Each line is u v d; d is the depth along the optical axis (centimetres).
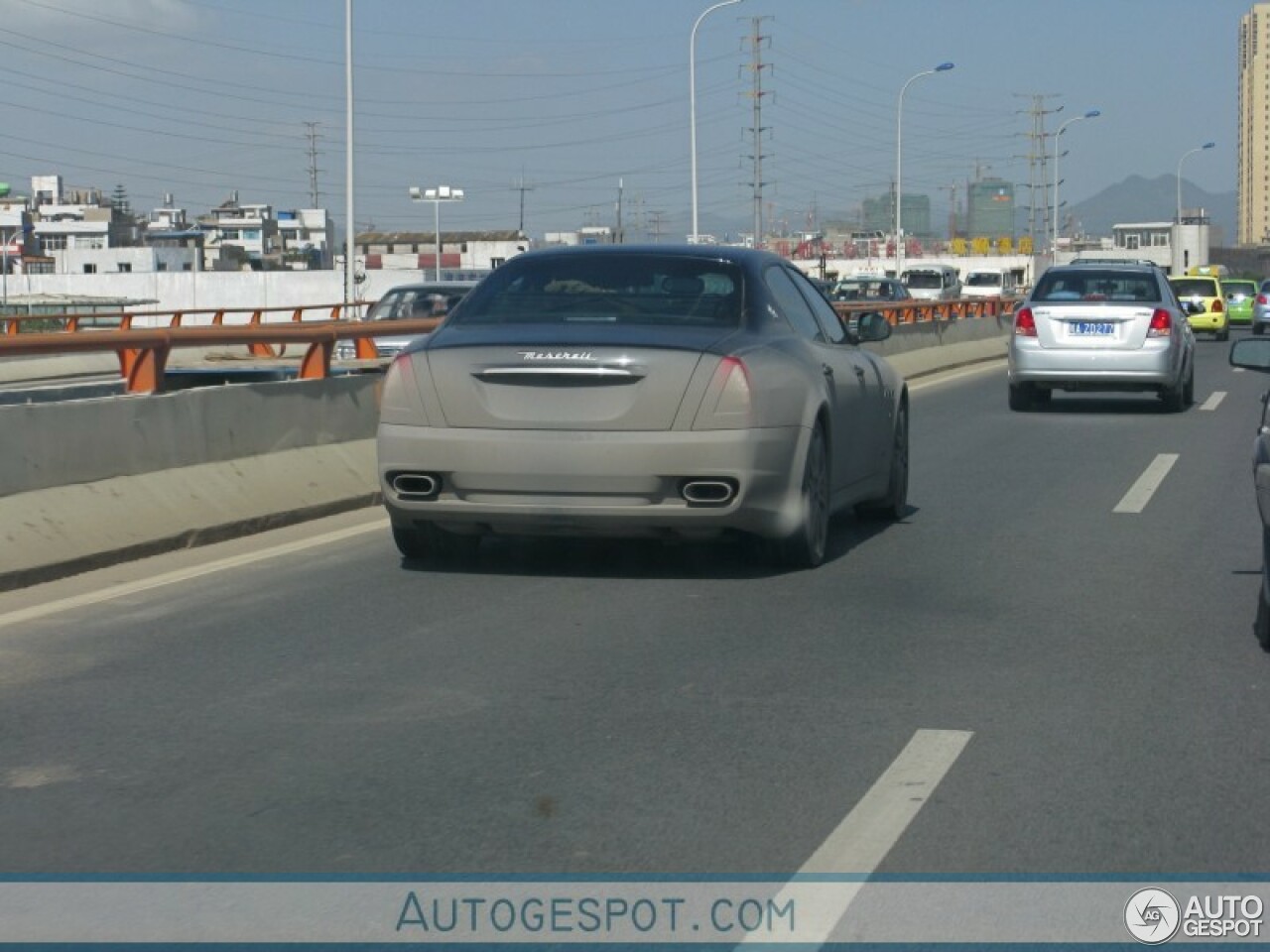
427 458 870
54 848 489
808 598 854
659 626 786
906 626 787
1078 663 711
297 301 8088
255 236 14788
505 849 484
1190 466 1488
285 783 546
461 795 532
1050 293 2092
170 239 13262
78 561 918
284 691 665
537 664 708
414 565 950
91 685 676
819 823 504
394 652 732
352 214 4725
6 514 896
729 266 940
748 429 847
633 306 910
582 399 850
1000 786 539
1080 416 2061
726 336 873
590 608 828
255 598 854
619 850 482
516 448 854
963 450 1631
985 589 882
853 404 1003
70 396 1739
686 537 872
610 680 680
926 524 1127
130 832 501
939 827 500
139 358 1059
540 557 973
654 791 535
